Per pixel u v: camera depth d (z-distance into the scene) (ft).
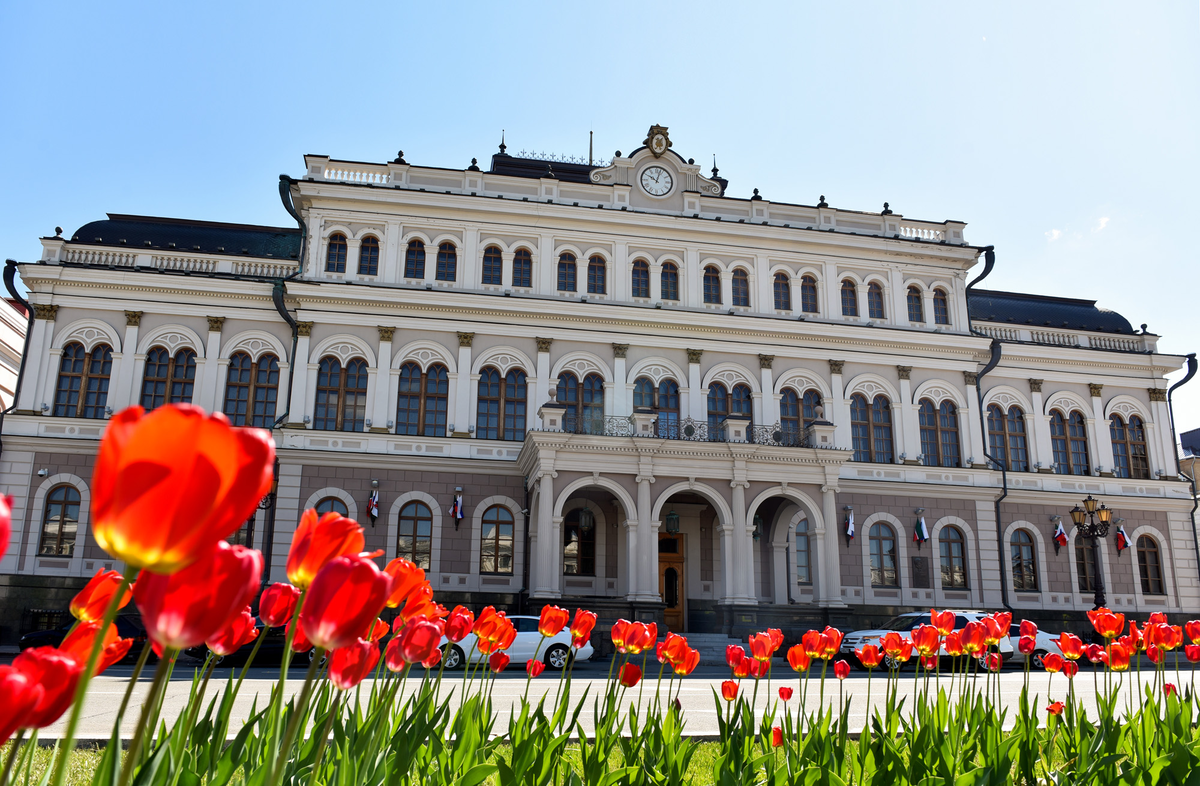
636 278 101.96
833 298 105.40
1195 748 17.33
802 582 96.89
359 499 88.99
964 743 18.70
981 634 19.21
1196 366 112.78
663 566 94.79
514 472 92.32
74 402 88.74
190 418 4.23
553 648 69.26
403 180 99.14
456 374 94.17
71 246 93.15
